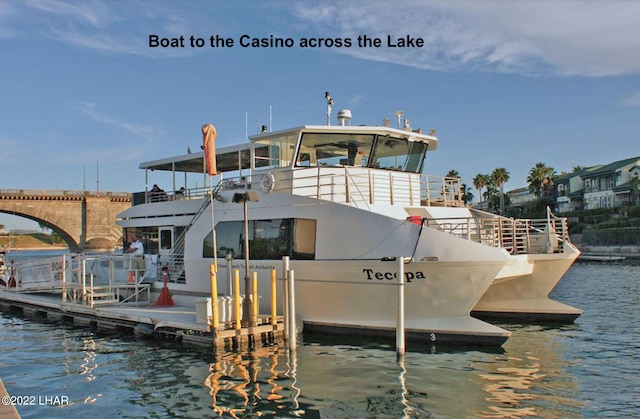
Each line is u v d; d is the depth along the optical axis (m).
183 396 8.85
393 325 11.71
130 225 18.69
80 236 68.88
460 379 9.42
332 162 13.88
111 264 16.69
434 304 11.45
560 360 10.69
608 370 10.02
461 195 16.44
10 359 11.83
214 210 14.60
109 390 9.34
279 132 13.89
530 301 14.83
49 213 66.94
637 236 54.94
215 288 11.65
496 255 10.69
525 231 14.34
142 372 10.34
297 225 12.74
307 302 12.69
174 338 12.98
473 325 11.16
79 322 16.55
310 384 9.26
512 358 10.76
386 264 11.47
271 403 8.40
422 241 11.16
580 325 14.54
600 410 7.96
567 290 26.56
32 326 16.48
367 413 7.93
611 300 21.94
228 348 11.61
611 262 49.66
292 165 13.67
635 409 7.98
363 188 13.68
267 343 12.09
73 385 9.69
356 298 12.04
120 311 14.48
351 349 11.40
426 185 15.30
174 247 16.98
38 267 19.89
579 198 75.94
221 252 14.27
